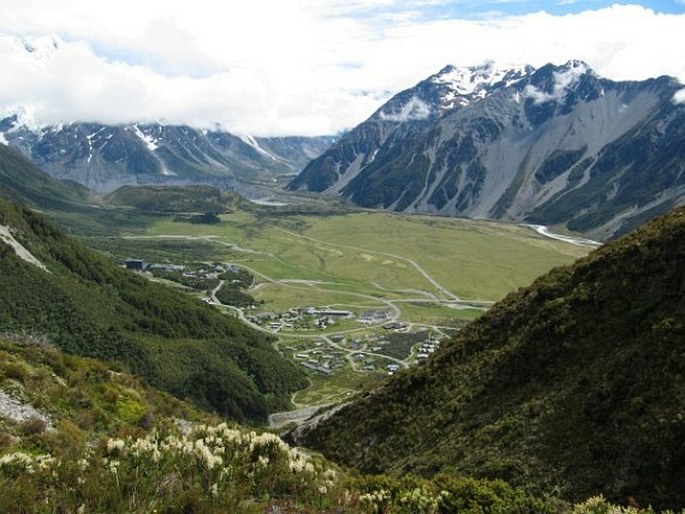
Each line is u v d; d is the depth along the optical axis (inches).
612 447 1275.8
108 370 1423.5
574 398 1499.8
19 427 974.4
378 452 1936.5
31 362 1248.8
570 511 943.0
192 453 762.2
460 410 1855.3
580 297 1844.2
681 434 1179.3
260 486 784.3
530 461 1390.3
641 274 1728.6
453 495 982.4
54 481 706.2
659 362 1376.7
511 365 1847.9
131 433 1077.1
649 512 898.7
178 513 660.7
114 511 658.2
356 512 794.2
